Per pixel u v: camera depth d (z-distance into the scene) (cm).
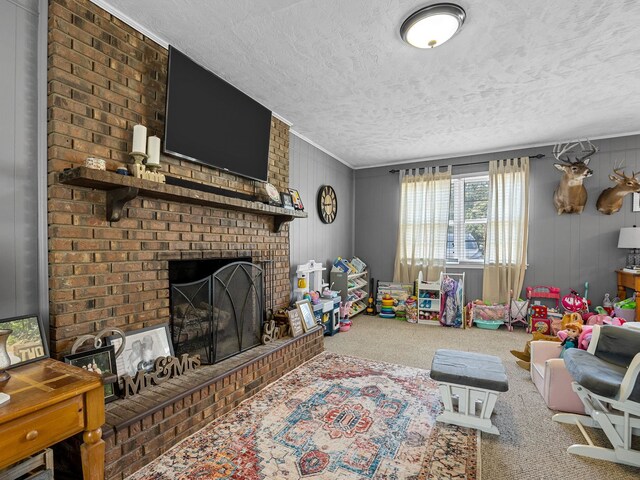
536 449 173
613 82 268
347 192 543
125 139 189
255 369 236
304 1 176
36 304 155
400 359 311
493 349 345
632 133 386
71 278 161
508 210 444
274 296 317
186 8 181
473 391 195
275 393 236
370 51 224
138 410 158
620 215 390
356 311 498
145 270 196
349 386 248
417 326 443
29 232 154
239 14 186
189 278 233
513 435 186
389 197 539
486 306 433
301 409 213
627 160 388
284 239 336
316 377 266
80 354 154
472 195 485
